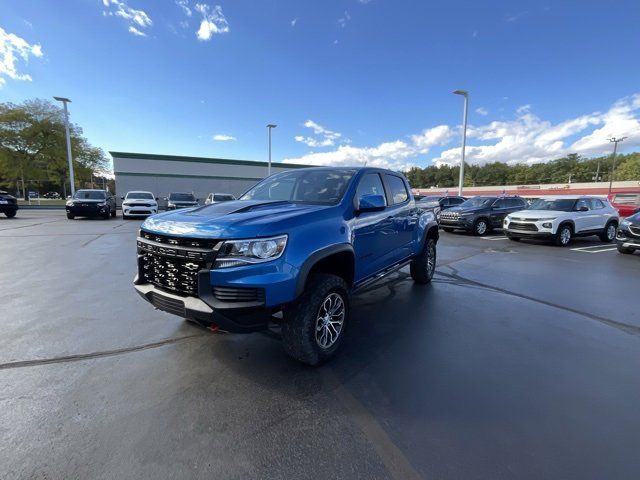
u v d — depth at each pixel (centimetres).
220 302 250
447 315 431
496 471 188
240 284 247
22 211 2527
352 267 338
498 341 356
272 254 256
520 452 202
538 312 445
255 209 308
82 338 352
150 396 255
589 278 635
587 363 311
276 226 262
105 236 1105
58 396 253
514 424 227
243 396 257
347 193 352
